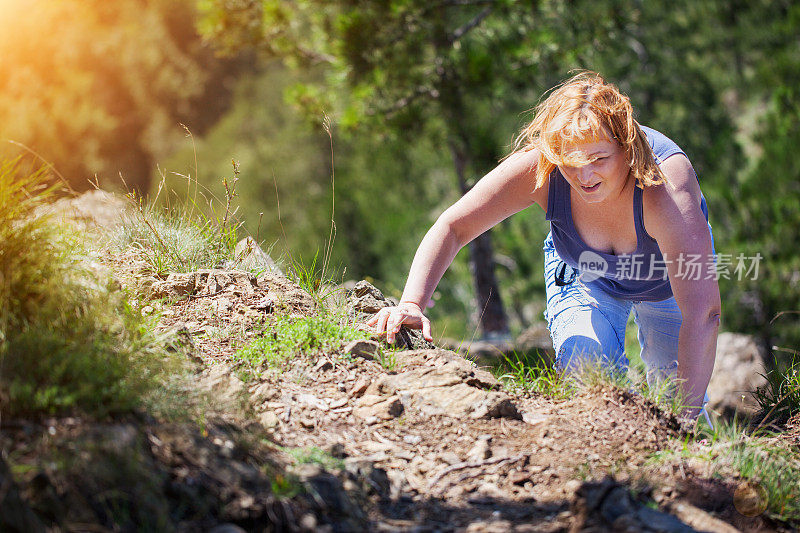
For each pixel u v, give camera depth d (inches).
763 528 90.3
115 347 96.9
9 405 82.7
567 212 125.4
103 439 79.9
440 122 358.9
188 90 1000.9
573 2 340.8
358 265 678.5
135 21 1047.0
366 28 327.9
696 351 122.0
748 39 613.0
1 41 1010.7
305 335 120.1
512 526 84.9
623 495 87.0
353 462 93.8
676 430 110.6
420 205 680.4
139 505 77.2
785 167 458.3
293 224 717.3
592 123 110.8
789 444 114.5
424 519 87.3
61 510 74.4
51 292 95.8
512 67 339.9
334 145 737.0
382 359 118.6
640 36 604.7
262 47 369.1
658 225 117.4
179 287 134.0
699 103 603.8
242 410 98.1
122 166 1003.9
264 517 80.0
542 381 127.0
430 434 103.3
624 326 141.9
